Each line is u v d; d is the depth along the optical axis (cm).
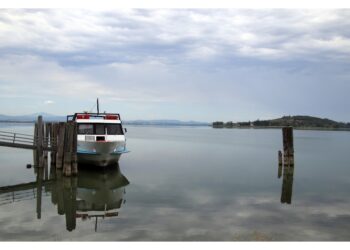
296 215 1335
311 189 1875
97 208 1505
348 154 3909
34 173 2448
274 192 1784
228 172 2464
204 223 1222
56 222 1262
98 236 1095
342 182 2102
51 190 1920
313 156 3678
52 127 2814
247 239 1052
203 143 5806
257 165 2852
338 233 1122
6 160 3172
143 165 2834
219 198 1633
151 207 1456
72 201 1658
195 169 2605
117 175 2330
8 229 1174
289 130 2461
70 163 2117
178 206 1473
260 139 7400
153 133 11288
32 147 2434
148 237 1082
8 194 1820
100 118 2444
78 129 2362
